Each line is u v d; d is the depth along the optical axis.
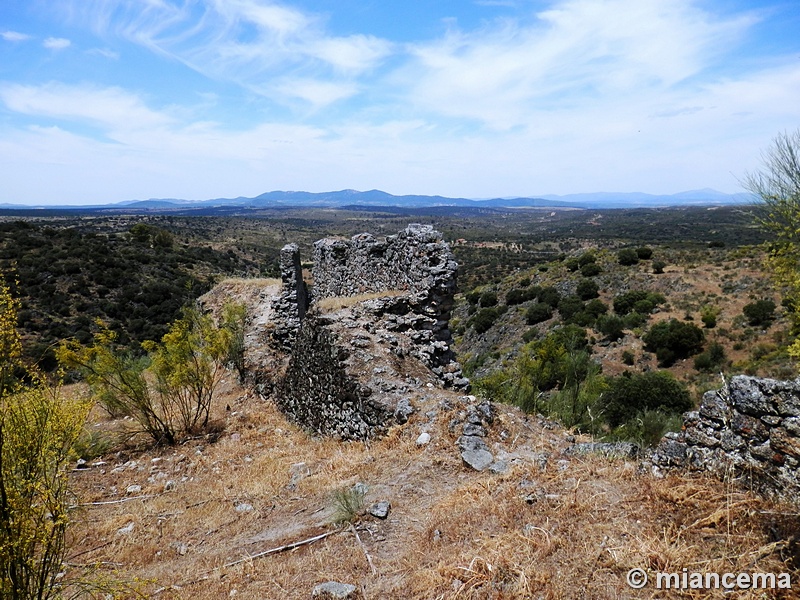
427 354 10.80
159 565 6.20
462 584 4.40
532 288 50.38
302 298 19.77
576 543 4.65
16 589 3.81
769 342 29.11
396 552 5.34
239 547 6.30
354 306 11.95
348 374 9.80
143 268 43.75
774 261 7.64
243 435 11.68
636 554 4.31
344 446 9.42
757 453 4.79
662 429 9.32
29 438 4.07
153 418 12.27
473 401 8.64
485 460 6.89
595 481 5.74
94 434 11.10
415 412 8.48
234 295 23.36
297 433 11.70
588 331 38.25
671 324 33.09
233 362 17.08
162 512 7.89
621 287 44.41
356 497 6.40
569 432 8.23
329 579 5.04
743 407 4.95
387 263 13.79
